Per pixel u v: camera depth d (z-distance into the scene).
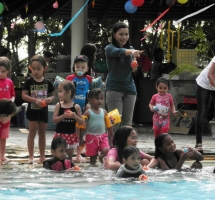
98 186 6.41
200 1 16.42
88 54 8.96
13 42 27.05
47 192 6.09
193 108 12.80
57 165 7.46
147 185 6.51
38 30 11.38
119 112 8.62
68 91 8.03
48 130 12.54
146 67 14.45
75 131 8.16
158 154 7.75
